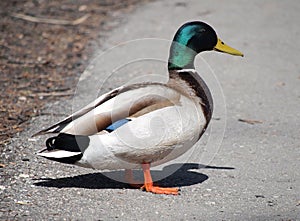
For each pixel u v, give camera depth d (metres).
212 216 9.86
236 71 18.97
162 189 10.70
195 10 26.36
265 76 18.55
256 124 14.66
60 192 10.68
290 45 21.91
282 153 12.83
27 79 17.66
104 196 10.55
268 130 14.25
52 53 20.20
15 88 16.83
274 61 20.08
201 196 10.67
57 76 18.11
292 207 10.24
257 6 27.39
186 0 28.28
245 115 15.29
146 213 9.92
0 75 17.83
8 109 15.23
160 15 25.39
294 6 27.62
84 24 23.64
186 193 10.78
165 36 22.45
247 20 25.00
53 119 14.66
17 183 11.03
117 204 10.24
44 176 11.41
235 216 9.88
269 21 24.98
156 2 27.80
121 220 9.66
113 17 24.92
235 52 11.32
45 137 13.41
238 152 12.88
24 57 19.61
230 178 11.52
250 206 10.28
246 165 12.20
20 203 10.20
